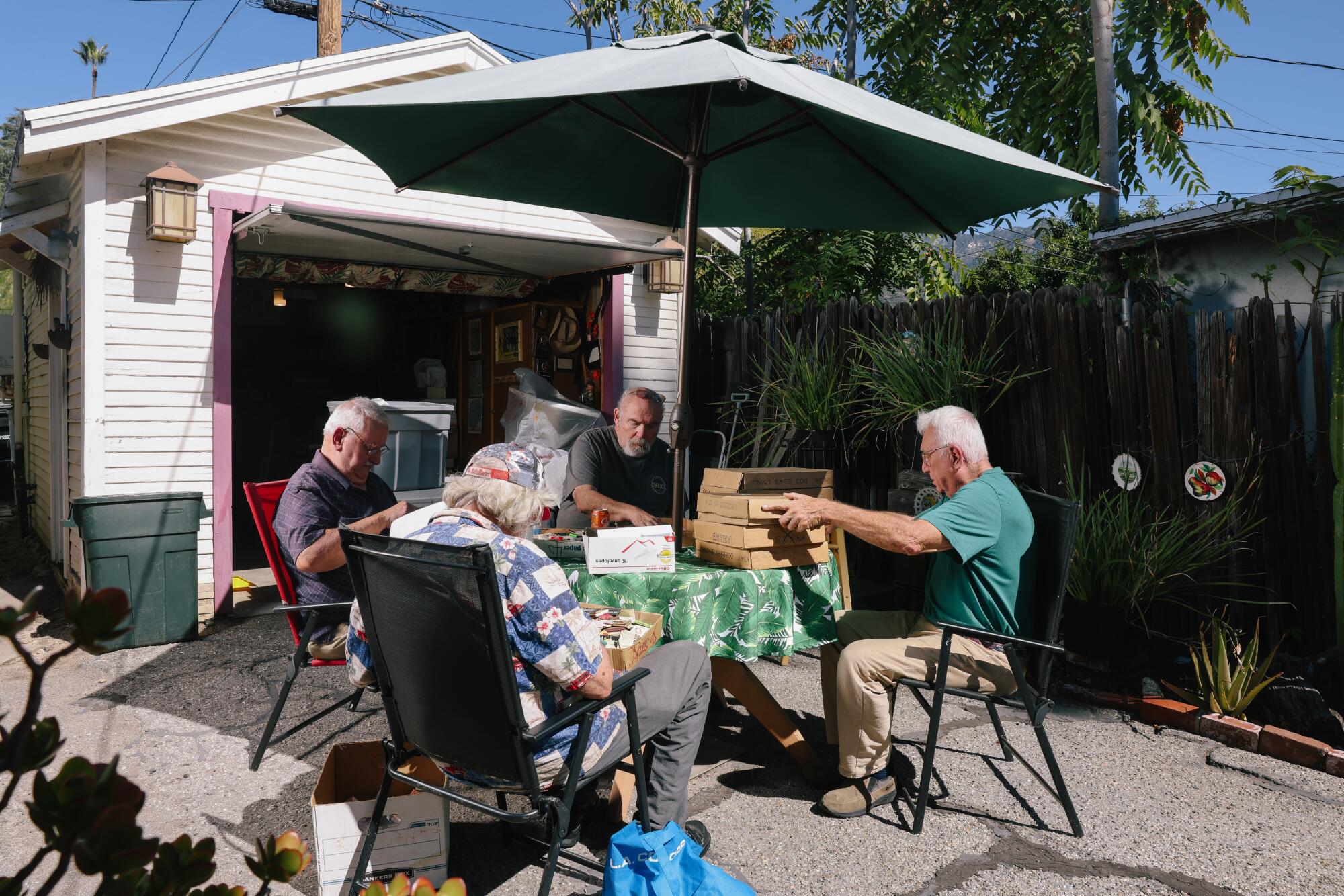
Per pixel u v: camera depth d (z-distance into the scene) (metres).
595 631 2.28
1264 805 3.19
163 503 5.22
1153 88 8.73
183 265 5.89
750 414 7.27
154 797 3.19
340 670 4.78
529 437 6.77
